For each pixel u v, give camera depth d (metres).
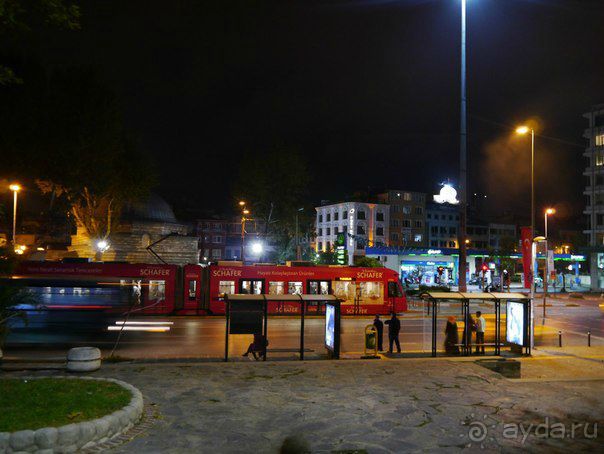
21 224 54.50
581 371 17.39
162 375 13.91
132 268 32.75
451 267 73.81
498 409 11.23
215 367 15.20
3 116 38.66
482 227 113.44
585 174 81.81
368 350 19.27
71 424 8.34
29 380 11.54
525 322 20.58
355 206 98.19
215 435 9.22
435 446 8.88
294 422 10.05
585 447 8.98
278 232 71.62
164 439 8.95
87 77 40.97
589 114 82.31
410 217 103.62
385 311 36.34
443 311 39.94
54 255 51.59
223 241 102.12
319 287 35.53
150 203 65.38
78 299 28.48
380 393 12.46
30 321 23.52
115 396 10.27
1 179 41.91
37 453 7.83
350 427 9.80
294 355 19.61
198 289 33.81
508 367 16.23
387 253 68.38
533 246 27.98
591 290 76.50
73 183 42.09
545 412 11.07
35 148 39.84
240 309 17.94
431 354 20.14
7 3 10.84
